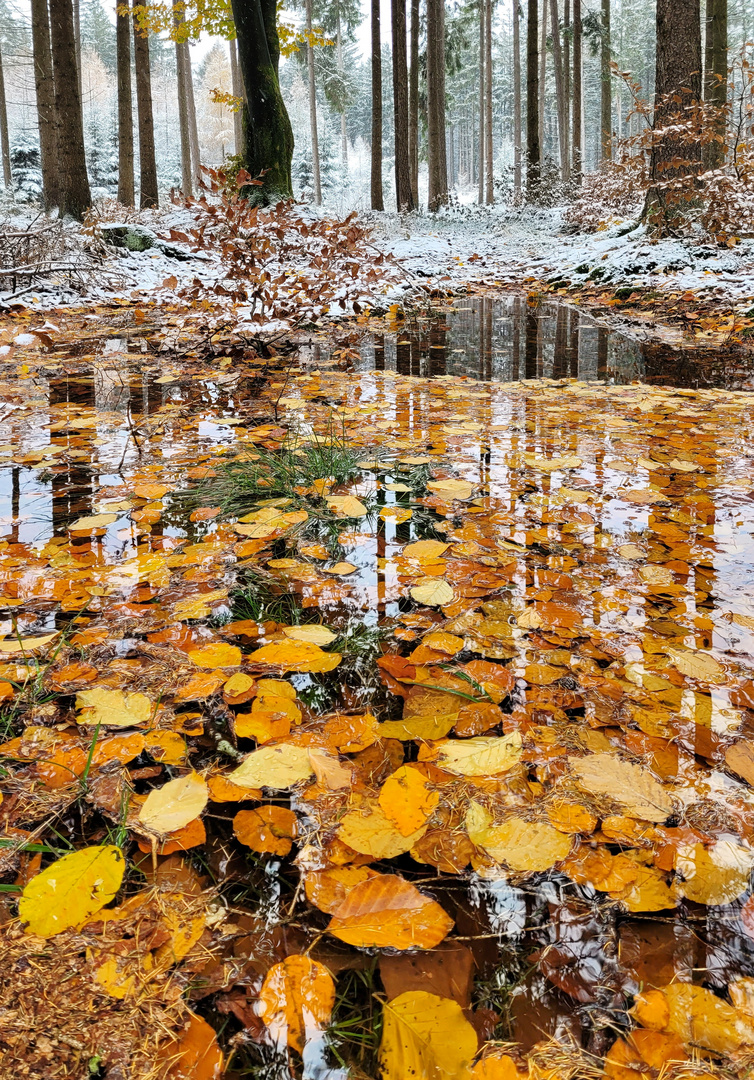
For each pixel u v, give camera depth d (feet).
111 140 126.72
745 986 2.72
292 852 3.34
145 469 9.00
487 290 33.96
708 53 49.14
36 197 74.43
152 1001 2.61
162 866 3.26
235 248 16.15
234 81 90.22
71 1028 2.49
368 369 16.11
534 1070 2.40
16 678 4.65
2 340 19.40
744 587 5.95
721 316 22.26
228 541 6.86
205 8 56.18
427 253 46.34
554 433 10.67
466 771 3.72
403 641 5.20
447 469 9.02
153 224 42.19
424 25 101.09
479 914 3.05
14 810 3.56
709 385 14.33
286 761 3.83
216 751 4.01
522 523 7.30
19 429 11.04
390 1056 2.45
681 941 2.92
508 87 200.44
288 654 4.86
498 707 4.39
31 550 6.63
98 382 14.76
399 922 2.93
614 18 178.40
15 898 3.09
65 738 4.09
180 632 5.25
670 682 4.65
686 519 7.38
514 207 70.49
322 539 6.97
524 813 3.54
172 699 4.45
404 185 67.77
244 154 43.60
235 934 2.91
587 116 188.24
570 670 4.78
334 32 139.44
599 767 3.80
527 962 2.83
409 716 4.31
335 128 222.07
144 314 25.40
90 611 5.53
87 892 3.02
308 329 22.08
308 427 10.94
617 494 8.14
